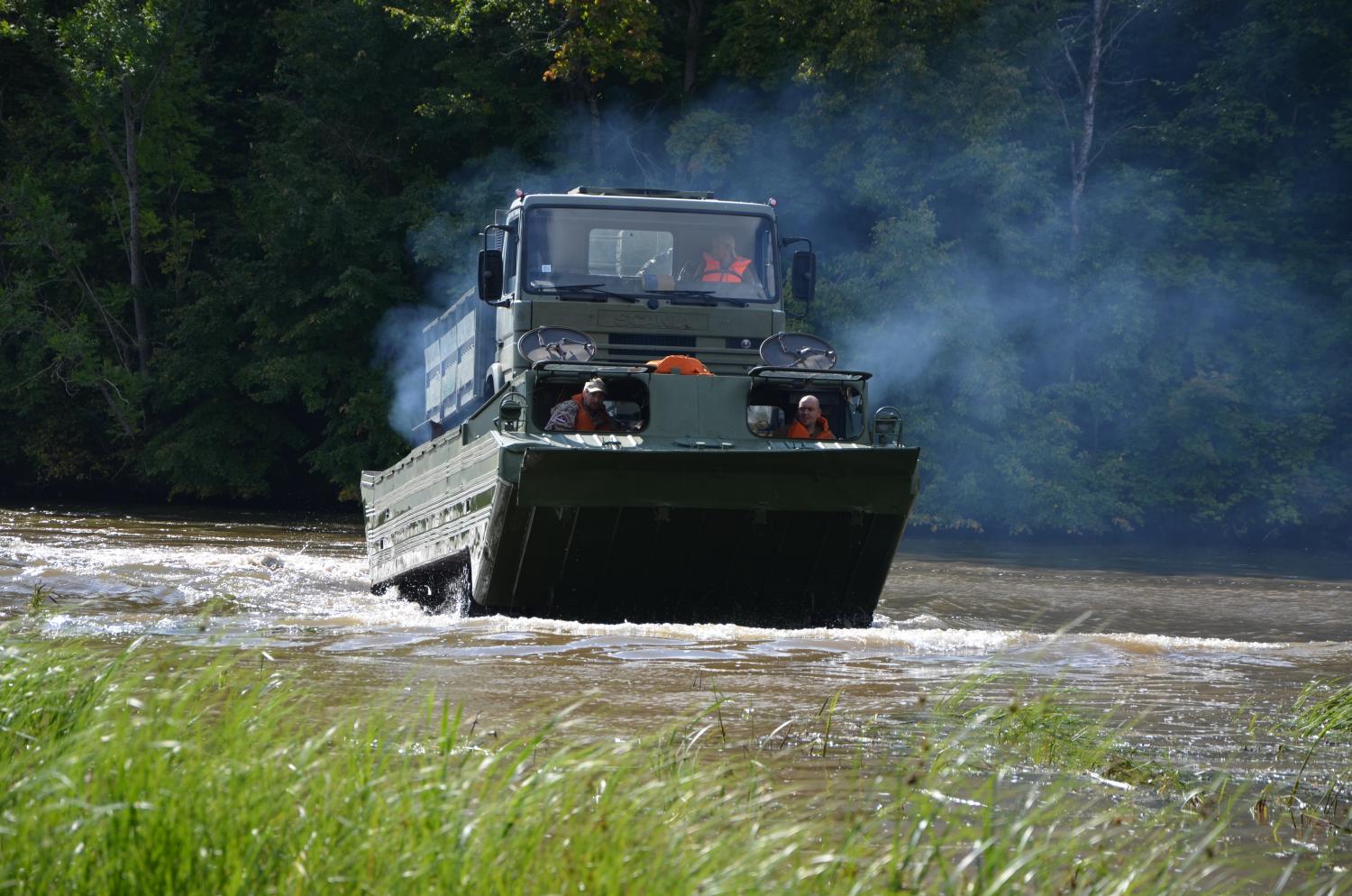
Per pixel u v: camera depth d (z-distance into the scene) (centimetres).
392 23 7388
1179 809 1038
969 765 1137
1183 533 7112
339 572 3647
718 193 6950
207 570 3338
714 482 2197
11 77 8369
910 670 1767
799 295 2647
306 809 668
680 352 2583
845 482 2234
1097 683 1703
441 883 595
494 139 7594
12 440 7994
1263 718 1461
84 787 651
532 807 705
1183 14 7731
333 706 1298
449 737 808
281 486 8175
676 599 2328
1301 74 7306
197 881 583
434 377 3381
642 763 967
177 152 8031
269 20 8462
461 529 2434
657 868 650
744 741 1225
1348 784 1139
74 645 1329
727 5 7500
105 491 8325
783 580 2331
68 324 7912
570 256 2577
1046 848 729
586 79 7638
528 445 2153
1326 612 3106
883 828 905
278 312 7425
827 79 6819
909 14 6725
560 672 1678
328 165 7325
